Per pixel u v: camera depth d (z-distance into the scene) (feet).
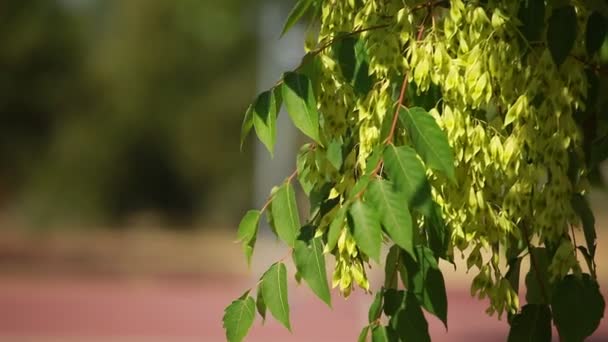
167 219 196.54
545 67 8.72
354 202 8.20
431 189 8.47
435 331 72.28
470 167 8.49
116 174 191.72
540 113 8.66
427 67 8.49
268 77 137.08
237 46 188.65
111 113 188.65
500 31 8.61
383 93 8.64
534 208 8.60
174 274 129.49
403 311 9.03
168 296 105.91
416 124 8.36
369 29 8.80
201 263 140.87
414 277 8.98
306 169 9.48
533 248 9.38
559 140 8.61
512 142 8.49
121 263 139.44
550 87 8.70
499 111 8.82
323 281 9.08
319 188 9.48
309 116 8.82
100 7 189.67
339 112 9.08
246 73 189.57
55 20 183.83
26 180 190.90
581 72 8.87
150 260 143.02
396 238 8.11
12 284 114.93
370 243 8.09
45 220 188.85
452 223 8.56
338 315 82.84
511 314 9.46
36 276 124.06
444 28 8.66
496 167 8.50
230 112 189.98
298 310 85.71
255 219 9.58
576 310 8.86
